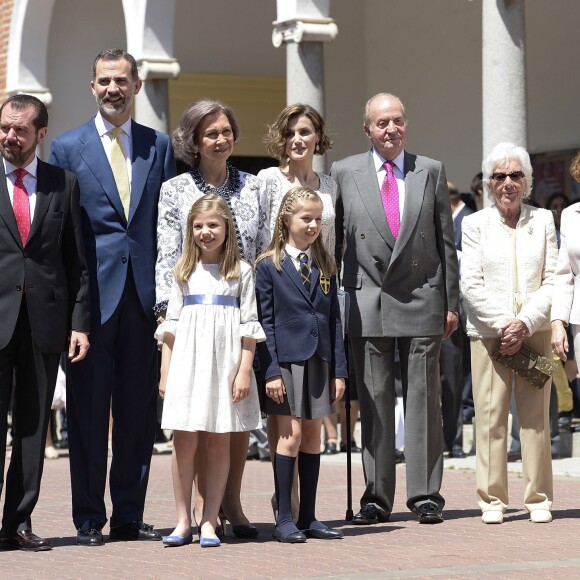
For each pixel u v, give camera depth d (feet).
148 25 57.82
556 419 45.62
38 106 27.94
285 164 31.12
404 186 31.48
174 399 27.71
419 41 66.49
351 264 31.73
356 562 25.32
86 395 28.91
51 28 67.67
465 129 63.57
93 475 28.84
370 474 31.42
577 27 57.26
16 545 27.99
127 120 29.43
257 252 29.89
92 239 28.94
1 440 27.84
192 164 29.45
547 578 23.11
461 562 25.13
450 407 47.44
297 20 49.06
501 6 42.86
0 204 27.86
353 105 70.69
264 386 28.84
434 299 31.50
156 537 28.99
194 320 27.96
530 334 30.86
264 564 25.26
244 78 71.05
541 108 59.47
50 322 27.89
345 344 32.65
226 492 29.63
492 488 31.09
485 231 31.65
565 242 30.50
